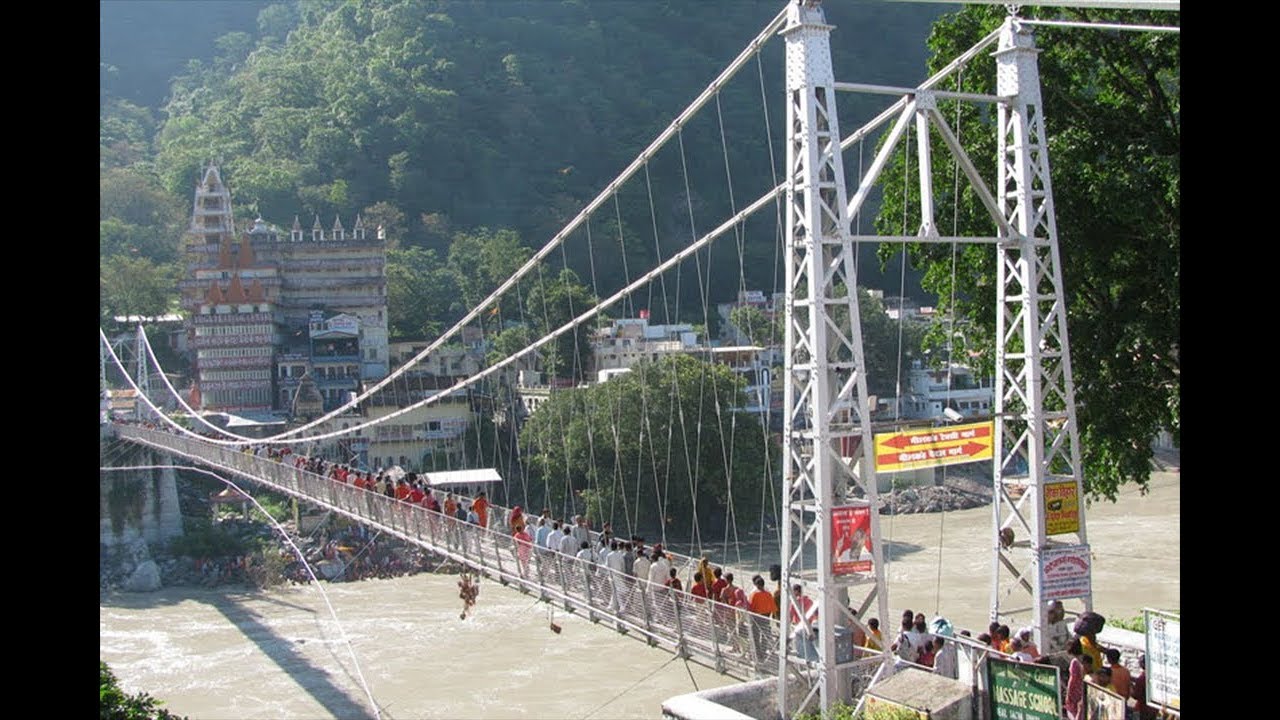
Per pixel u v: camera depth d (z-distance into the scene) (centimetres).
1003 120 1886
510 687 3981
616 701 3716
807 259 1614
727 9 16275
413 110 13412
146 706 2470
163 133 15325
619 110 14350
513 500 6738
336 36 15750
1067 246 2331
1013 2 1534
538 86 14375
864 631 1603
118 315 10300
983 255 2475
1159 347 2319
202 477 7888
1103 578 4669
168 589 6438
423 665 4372
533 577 2375
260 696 4138
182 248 11469
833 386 1650
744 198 12825
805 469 1636
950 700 1418
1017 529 3647
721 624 1767
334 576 6394
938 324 2798
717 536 5891
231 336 9338
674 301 11231
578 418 5922
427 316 10625
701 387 5303
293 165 12938
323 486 3862
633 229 12119
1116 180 2262
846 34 14838
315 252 10275
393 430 8050
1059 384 2419
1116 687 1373
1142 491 2592
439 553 2800
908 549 5878
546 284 8756
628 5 16250
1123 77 2427
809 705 1599
